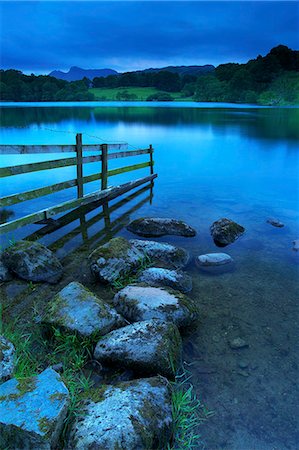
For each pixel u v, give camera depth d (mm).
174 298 3861
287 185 10773
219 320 3938
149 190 10250
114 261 4809
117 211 8195
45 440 2064
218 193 9836
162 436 2332
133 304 3748
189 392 2836
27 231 6648
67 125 29516
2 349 2949
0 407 2266
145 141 19922
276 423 2635
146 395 2502
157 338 3078
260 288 4656
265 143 19766
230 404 2795
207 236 6605
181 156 15961
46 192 6793
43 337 3555
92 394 2582
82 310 3488
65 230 6879
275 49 113812
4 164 13414
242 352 3410
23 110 56344
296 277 4973
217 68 134500
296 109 59188
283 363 3262
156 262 5219
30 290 4477
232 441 2494
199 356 3342
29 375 2896
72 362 3170
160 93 137875
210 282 4824
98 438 2129
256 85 103562
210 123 32031
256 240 6379
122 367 3051
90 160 8242
